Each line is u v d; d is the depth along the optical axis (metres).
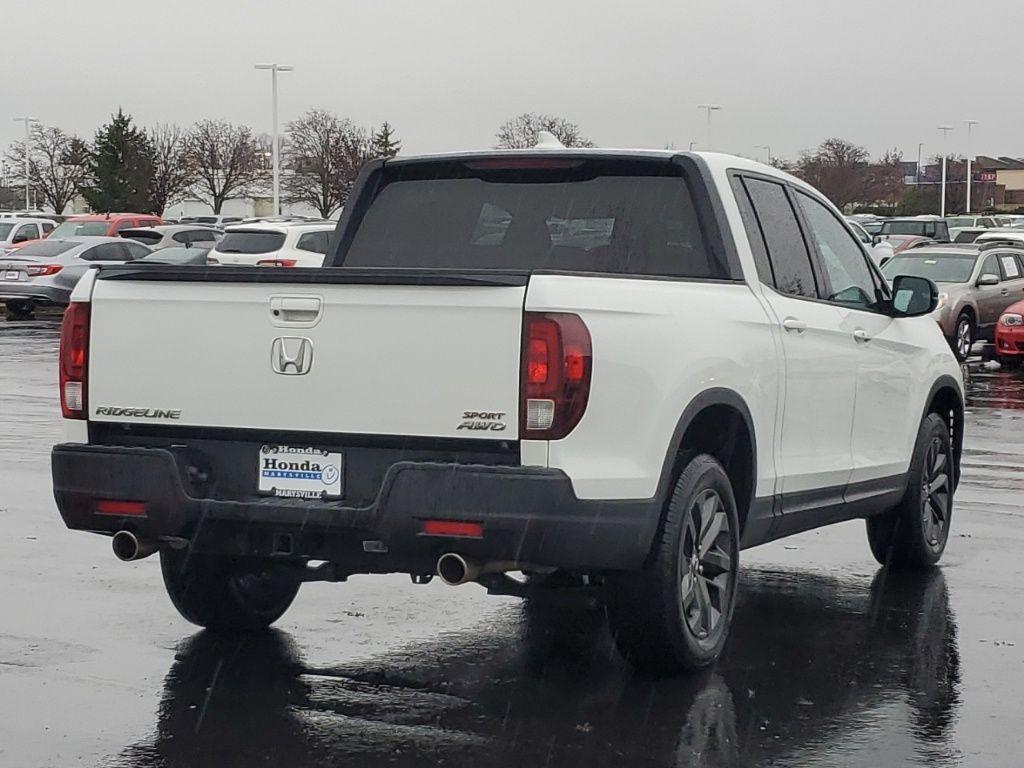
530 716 5.62
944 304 24.36
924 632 6.98
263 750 5.22
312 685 6.01
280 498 5.71
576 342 5.38
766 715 5.65
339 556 5.75
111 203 77.06
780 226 7.20
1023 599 7.69
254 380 5.70
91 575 8.02
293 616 7.19
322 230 27.22
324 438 5.64
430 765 5.07
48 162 82.75
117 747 5.25
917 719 5.62
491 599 7.61
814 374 7.04
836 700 5.86
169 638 6.74
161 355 5.85
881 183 87.88
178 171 80.75
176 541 5.87
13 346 24.72
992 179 118.31
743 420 6.35
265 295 5.68
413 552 5.54
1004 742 5.35
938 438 8.48
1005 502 10.59
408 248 7.28
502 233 7.12
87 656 6.43
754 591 7.87
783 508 6.86
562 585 6.02
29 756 5.14
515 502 5.33
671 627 5.94
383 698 5.84
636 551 5.65
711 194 6.71
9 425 14.71
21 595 7.55
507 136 73.69
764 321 6.59
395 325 5.50
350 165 75.81
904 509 8.23
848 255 7.96
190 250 30.94
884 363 7.84
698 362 5.96
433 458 5.51
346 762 5.09
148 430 5.93
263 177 83.31
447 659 6.43
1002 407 17.16
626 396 5.56
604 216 6.93
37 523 9.49
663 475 5.75
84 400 5.99
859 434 7.59
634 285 5.82
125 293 5.92
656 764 5.08
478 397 5.41
